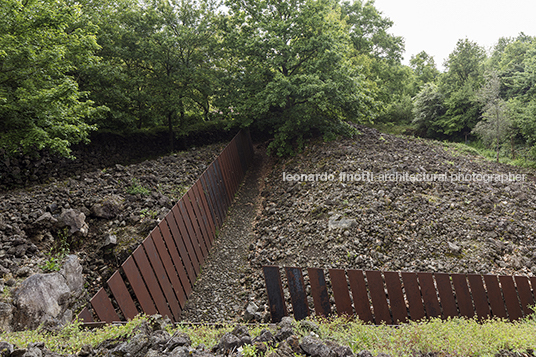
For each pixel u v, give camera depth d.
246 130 24.62
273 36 20.95
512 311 8.72
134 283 8.59
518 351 4.76
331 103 21.36
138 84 20.80
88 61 14.45
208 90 22.81
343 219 12.39
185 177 15.91
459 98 30.61
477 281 8.77
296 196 16.34
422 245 11.09
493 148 27.44
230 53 23.52
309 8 21.86
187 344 4.16
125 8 21.47
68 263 8.13
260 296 10.50
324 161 18.80
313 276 8.54
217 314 10.20
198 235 12.88
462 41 33.59
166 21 21.89
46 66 11.46
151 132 24.23
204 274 12.25
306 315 8.41
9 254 8.20
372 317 8.42
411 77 45.97
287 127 22.25
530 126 23.36
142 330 4.34
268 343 4.35
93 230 10.45
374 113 24.27
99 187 12.59
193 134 26.22
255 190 19.86
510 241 11.38
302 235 12.76
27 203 10.54
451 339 5.11
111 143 20.86
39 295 6.71
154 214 11.28
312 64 21.25
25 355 3.42
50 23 11.34
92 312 7.96
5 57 10.23
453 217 12.59
